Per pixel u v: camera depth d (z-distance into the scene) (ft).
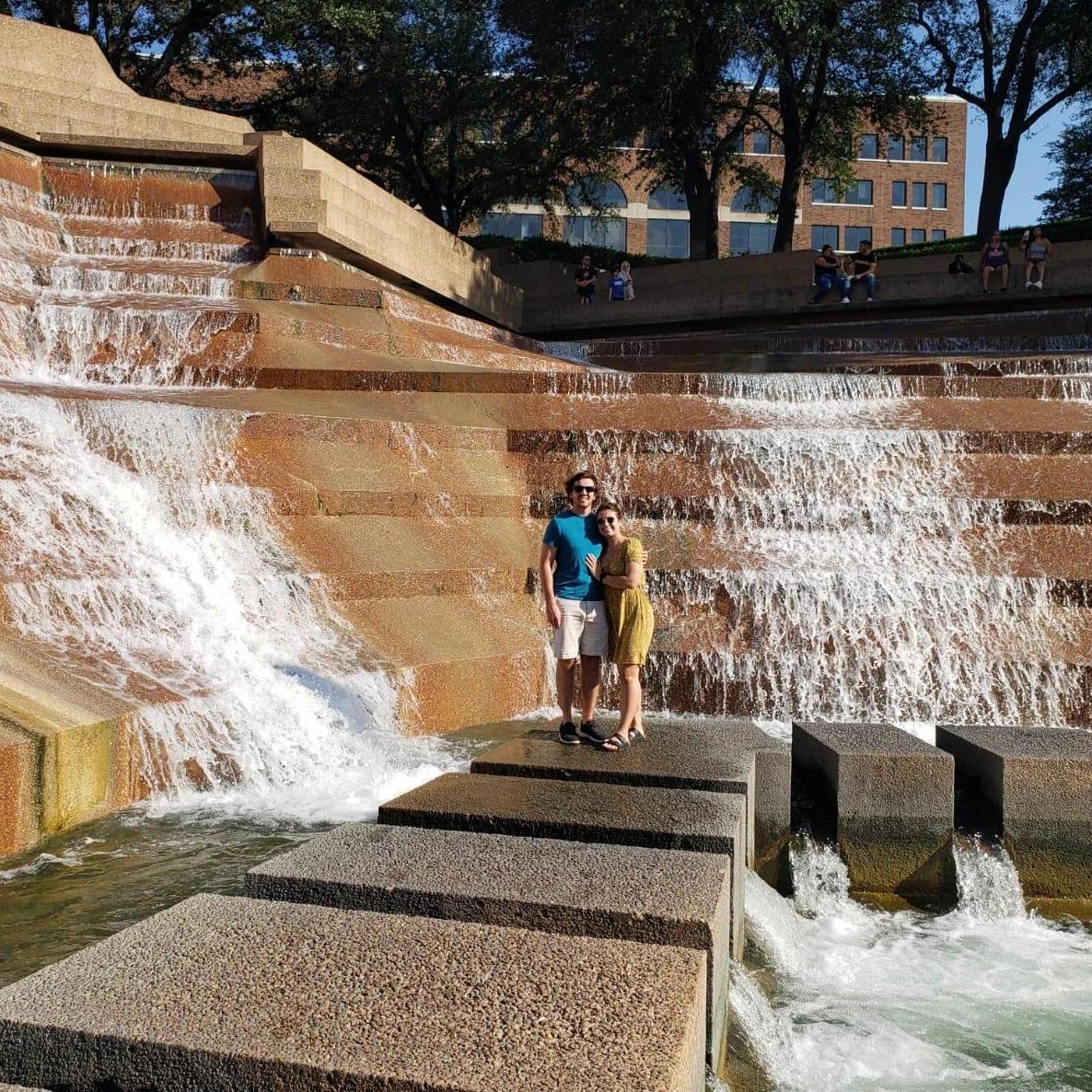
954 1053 15.19
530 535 41.14
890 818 21.80
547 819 17.17
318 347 51.49
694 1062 10.00
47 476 31.73
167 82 129.39
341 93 118.11
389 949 11.23
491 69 114.32
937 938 19.86
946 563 38.04
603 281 108.27
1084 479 41.24
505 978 10.59
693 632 35.53
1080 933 20.27
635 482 42.32
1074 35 110.32
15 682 22.38
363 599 33.30
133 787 22.94
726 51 103.14
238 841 20.85
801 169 129.18
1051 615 35.58
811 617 35.70
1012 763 21.62
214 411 36.42
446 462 41.60
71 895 17.72
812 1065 14.71
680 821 17.07
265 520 34.30
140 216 69.72
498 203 135.13
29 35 80.23
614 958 11.07
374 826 16.39
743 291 96.22
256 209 70.64
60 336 48.75
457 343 60.44
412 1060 9.01
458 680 31.81
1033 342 74.64
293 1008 9.89
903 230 230.68
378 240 73.51
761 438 42.70
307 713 26.89
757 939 18.30
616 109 112.16
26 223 64.39
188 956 11.00
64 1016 9.69
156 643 27.37
